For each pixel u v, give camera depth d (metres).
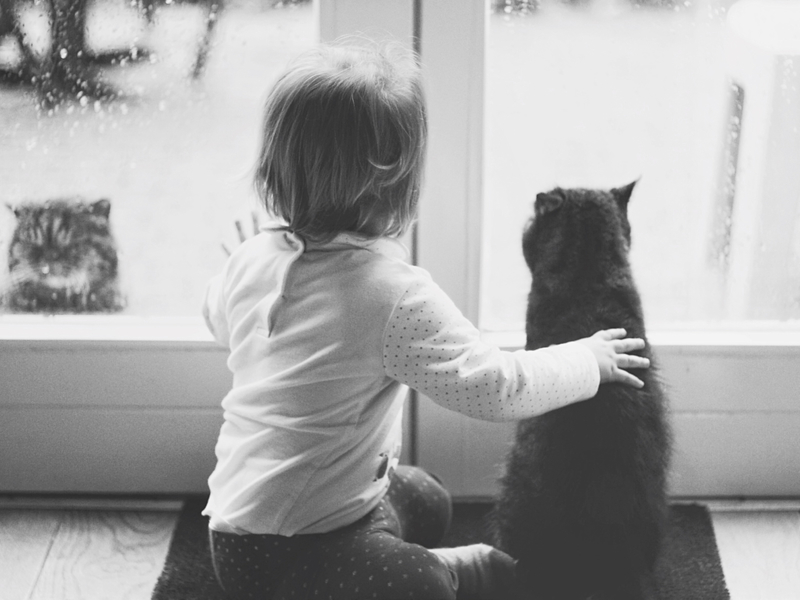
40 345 1.39
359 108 1.01
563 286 1.19
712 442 1.43
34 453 1.45
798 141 1.38
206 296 1.20
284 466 1.05
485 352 1.04
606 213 1.21
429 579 1.05
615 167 1.42
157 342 1.39
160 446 1.45
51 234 1.43
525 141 1.40
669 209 1.43
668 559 1.31
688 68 1.37
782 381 1.40
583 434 1.13
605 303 1.18
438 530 1.30
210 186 1.43
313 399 1.04
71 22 1.34
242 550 1.11
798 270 1.43
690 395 1.41
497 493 1.26
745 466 1.45
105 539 1.37
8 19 1.34
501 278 1.44
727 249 1.44
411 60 1.17
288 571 1.09
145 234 1.45
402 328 1.02
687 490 1.46
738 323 1.45
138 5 1.34
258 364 1.08
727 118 1.39
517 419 1.07
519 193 1.42
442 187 1.34
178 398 1.42
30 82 1.37
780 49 1.36
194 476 1.46
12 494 1.46
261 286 1.08
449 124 1.31
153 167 1.42
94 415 1.43
